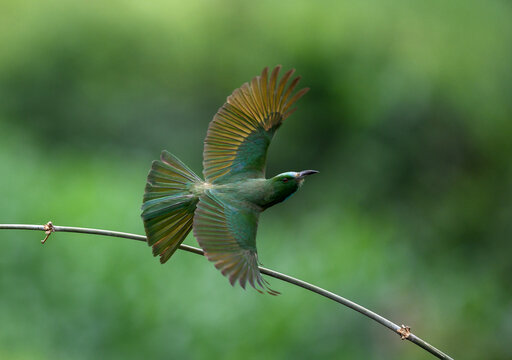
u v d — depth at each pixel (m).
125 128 20.97
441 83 20.84
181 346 11.14
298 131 21.03
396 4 21.50
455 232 19.28
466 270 16.41
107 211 12.83
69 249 11.96
